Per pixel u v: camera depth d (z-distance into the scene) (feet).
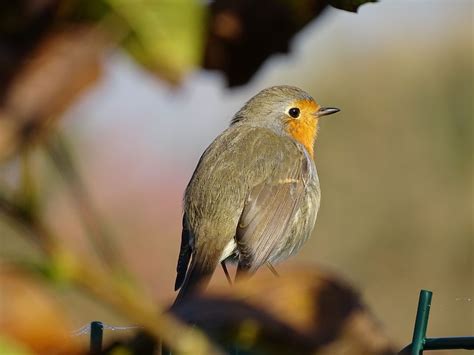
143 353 2.35
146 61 2.01
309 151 11.46
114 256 2.06
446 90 23.21
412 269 21.98
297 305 2.15
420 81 23.39
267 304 2.15
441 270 21.86
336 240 22.31
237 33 2.47
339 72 23.70
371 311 2.21
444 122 22.93
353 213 22.47
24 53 1.92
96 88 1.93
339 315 2.16
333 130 23.22
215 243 10.13
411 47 23.70
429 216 22.30
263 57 2.52
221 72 2.51
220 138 11.00
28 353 1.97
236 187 10.36
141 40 2.00
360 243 22.26
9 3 1.98
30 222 1.99
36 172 1.95
